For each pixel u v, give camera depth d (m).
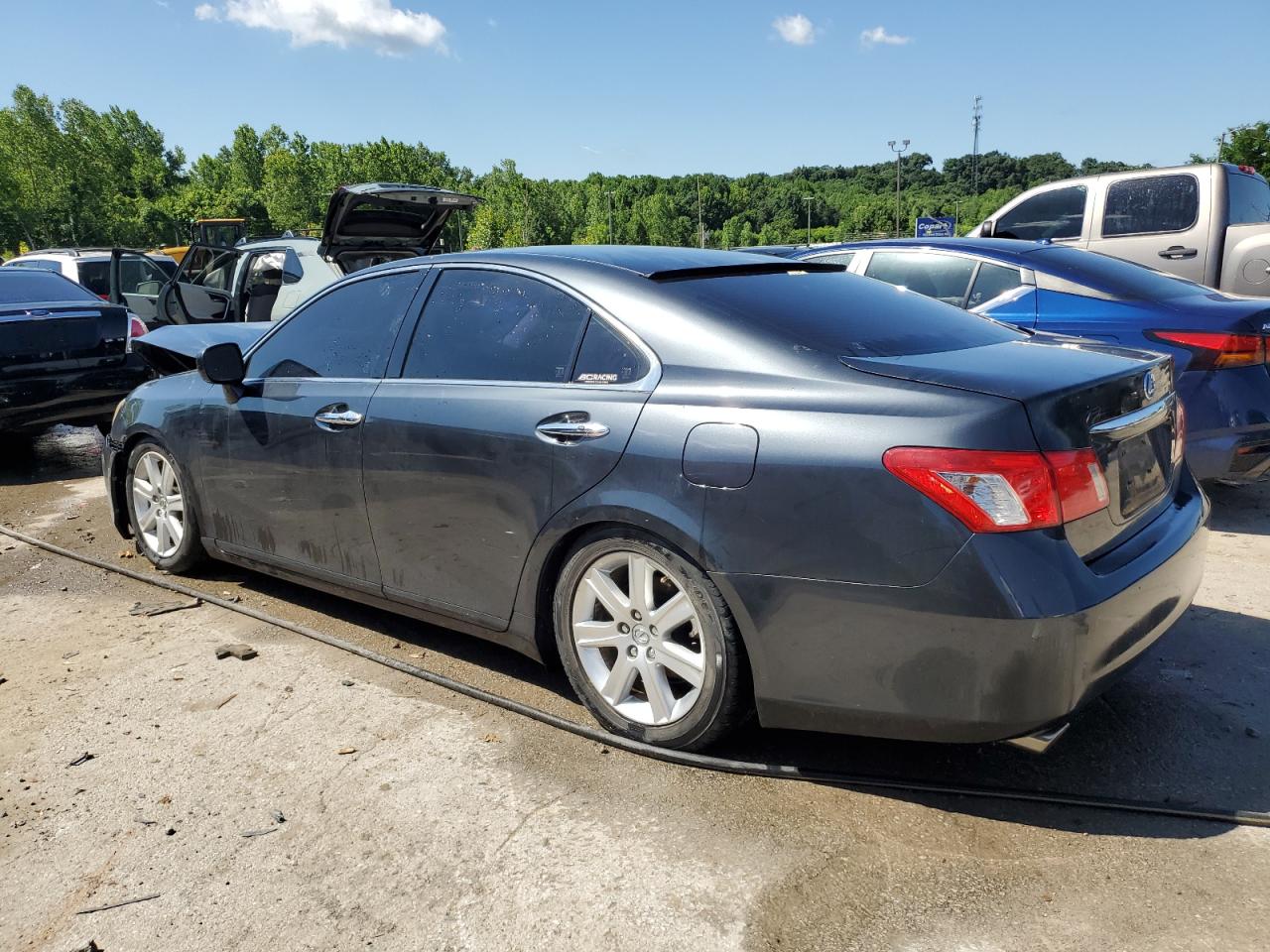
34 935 2.23
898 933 2.14
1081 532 2.41
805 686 2.56
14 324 7.26
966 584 2.29
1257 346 4.96
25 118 100.75
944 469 2.31
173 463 4.49
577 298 3.12
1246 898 2.22
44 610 4.36
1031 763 2.84
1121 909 2.19
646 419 2.79
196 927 2.24
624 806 2.66
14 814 2.72
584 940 2.15
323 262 9.03
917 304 3.35
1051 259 5.66
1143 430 2.73
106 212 107.88
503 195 183.50
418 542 3.44
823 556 2.46
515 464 3.07
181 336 5.88
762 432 2.57
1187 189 7.89
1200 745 2.92
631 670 2.95
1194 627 3.82
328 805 2.71
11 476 7.44
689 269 3.14
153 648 3.88
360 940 2.18
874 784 2.71
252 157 164.50
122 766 2.96
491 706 3.30
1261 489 6.04
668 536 2.71
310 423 3.75
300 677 3.56
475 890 2.33
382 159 174.75
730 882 2.33
